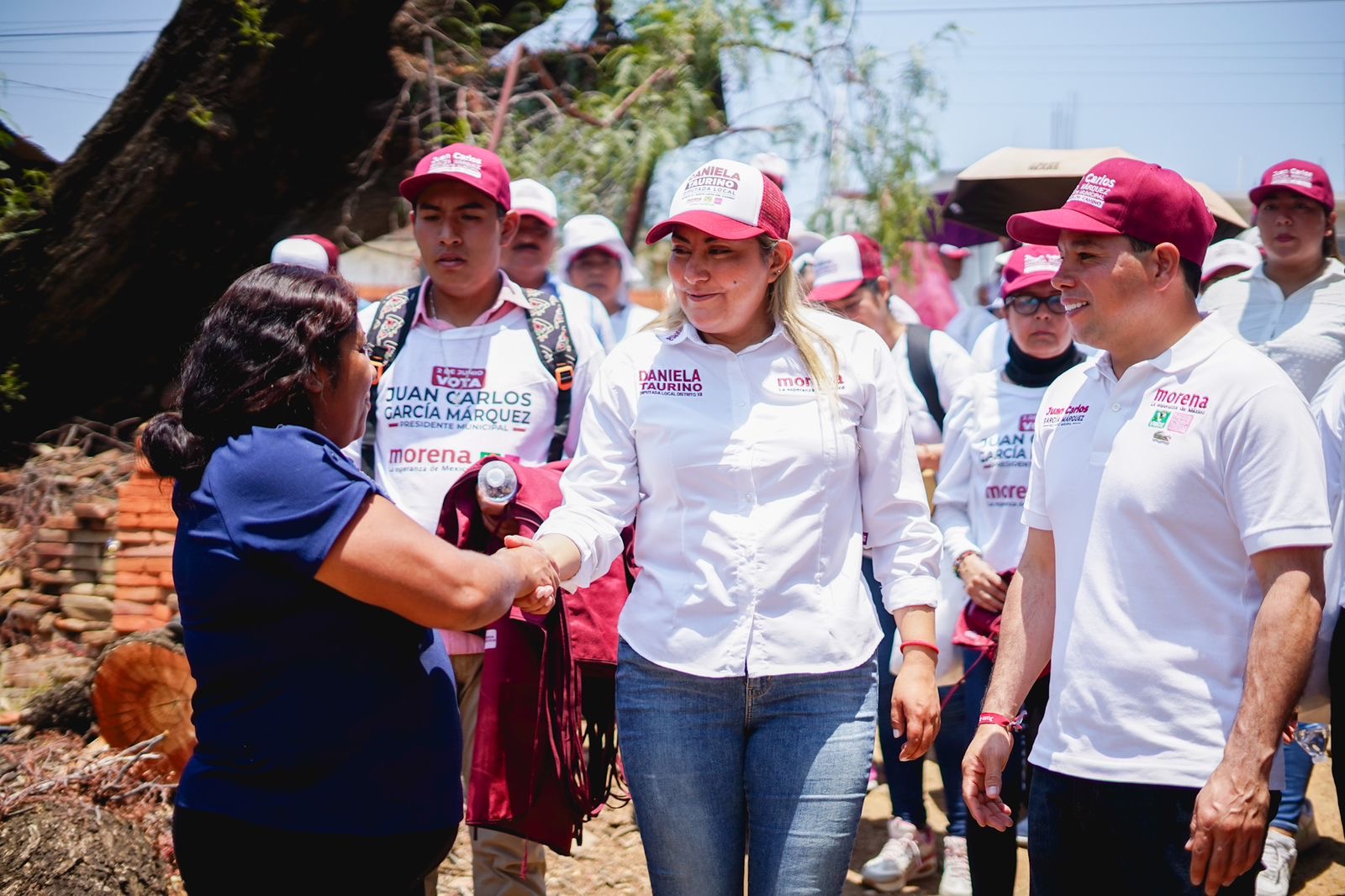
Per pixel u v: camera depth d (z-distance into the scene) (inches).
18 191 311.4
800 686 103.5
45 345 327.9
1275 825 171.3
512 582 93.0
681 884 103.4
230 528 83.1
